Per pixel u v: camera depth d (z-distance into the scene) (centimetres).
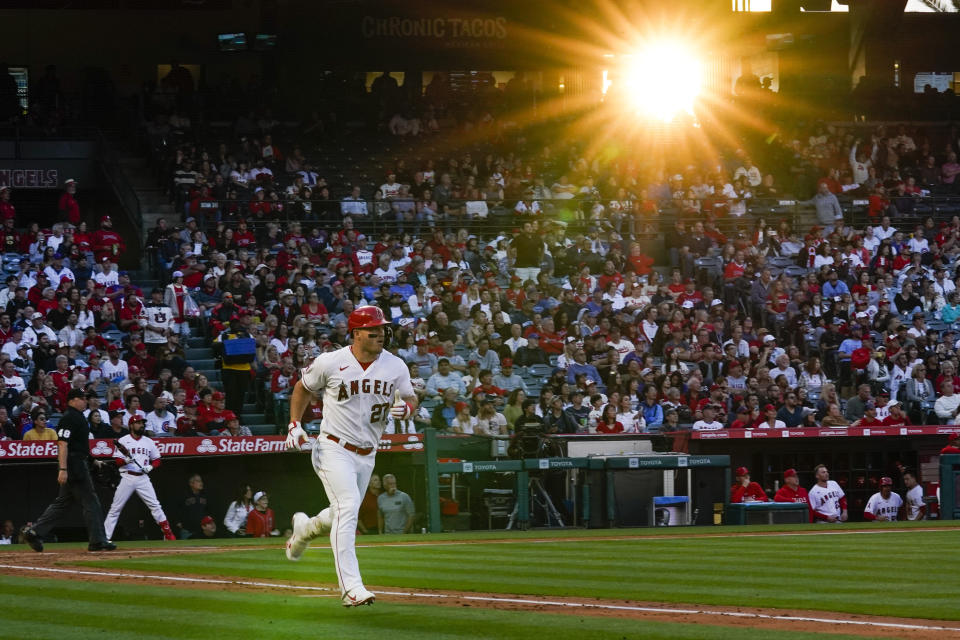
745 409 5338
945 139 9031
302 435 1953
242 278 5912
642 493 4544
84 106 8106
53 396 4878
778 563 2777
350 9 8500
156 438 4528
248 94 8256
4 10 8394
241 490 4772
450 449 4741
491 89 8725
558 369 5478
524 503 4322
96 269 5991
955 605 1978
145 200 7256
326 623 1734
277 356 5400
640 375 5622
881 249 7062
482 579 2391
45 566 2675
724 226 7462
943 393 5766
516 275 6538
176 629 1681
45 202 7800
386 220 6994
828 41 9488
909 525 4325
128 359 5359
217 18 8712
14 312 5509
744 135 8788
